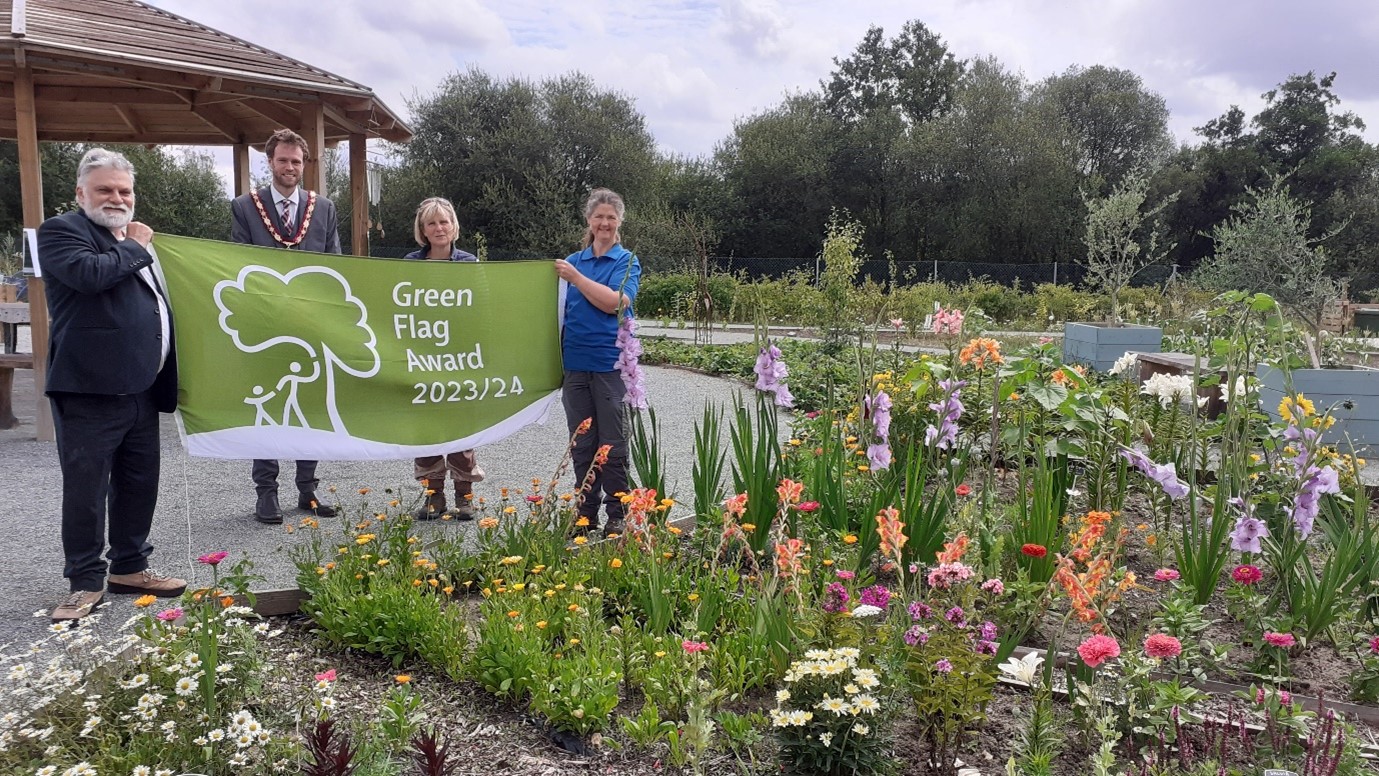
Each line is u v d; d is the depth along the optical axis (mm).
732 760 2682
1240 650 3436
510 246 33438
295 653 3340
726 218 41750
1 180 28781
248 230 5109
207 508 5297
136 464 3768
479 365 4812
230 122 11477
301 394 4422
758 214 42344
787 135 42406
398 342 4621
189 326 4137
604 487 4719
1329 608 3320
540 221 33156
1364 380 7176
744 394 10633
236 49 8805
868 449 4297
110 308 3459
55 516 5070
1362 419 7195
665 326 20297
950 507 4383
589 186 35562
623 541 4047
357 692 3066
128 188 3547
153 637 2799
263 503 4930
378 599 3367
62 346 3396
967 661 2605
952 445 5172
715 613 3363
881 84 48906
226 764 2432
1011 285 30734
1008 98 40188
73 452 3498
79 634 2760
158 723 2529
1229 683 3150
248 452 4312
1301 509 3592
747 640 3125
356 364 4527
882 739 2549
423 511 5090
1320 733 2414
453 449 4797
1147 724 2666
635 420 4566
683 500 5520
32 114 7145
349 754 2275
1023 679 2703
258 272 4293
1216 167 43125
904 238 42125
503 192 33688
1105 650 2473
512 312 4863
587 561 3867
